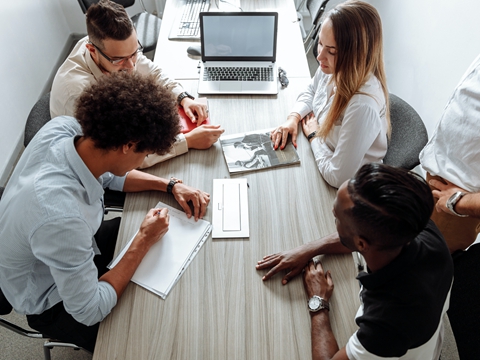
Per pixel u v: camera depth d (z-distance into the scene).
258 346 1.10
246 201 1.46
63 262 1.03
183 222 1.39
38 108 1.67
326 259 1.29
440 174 1.53
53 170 1.07
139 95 1.03
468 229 1.59
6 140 2.63
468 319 1.25
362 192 0.82
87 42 1.74
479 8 1.86
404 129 1.70
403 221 0.78
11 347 1.90
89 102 1.01
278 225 1.39
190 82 1.98
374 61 1.40
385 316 0.87
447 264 0.92
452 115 1.45
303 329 1.14
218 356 1.08
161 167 1.58
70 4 3.43
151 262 1.27
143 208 1.44
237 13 1.87
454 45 2.07
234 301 1.19
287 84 1.95
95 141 1.03
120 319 1.15
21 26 2.82
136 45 1.65
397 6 2.80
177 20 2.36
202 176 1.55
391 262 0.88
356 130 1.42
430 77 2.34
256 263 1.28
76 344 1.35
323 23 1.44
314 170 1.58
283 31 2.29
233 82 1.94
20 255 1.12
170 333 1.12
